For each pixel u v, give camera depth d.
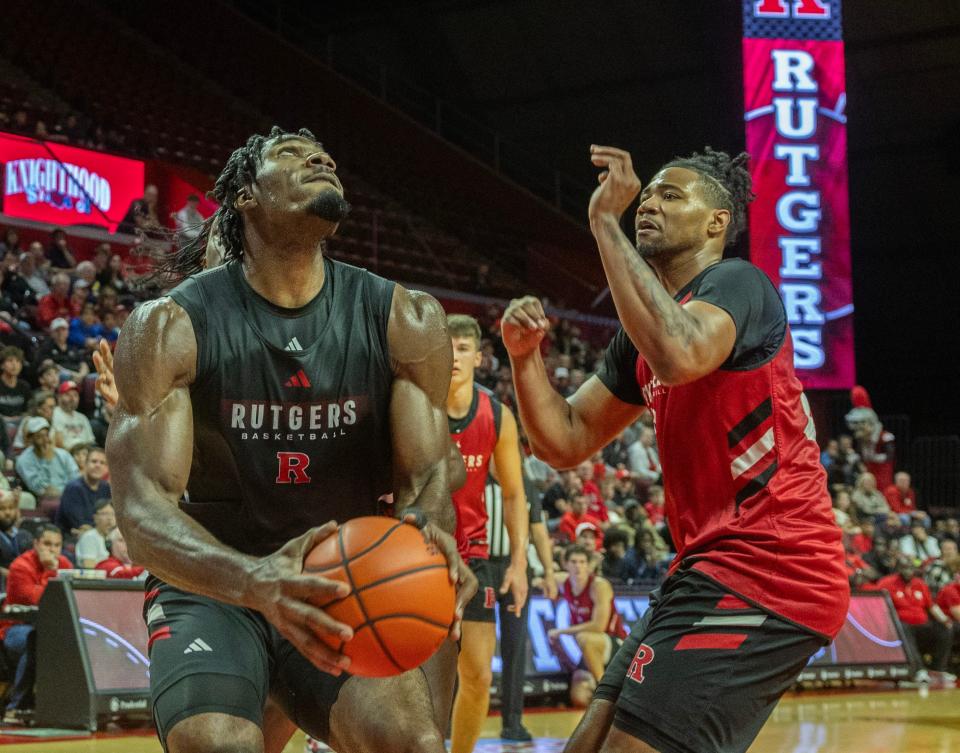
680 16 20.80
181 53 20.62
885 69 21.30
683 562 2.85
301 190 2.42
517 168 24.06
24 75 17.61
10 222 14.03
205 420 2.51
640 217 3.04
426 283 18.97
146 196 14.92
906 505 16.08
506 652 6.57
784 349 2.83
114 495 2.39
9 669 7.64
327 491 2.59
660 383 2.91
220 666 2.41
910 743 6.57
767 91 17.66
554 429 3.18
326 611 2.09
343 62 23.88
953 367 23.58
